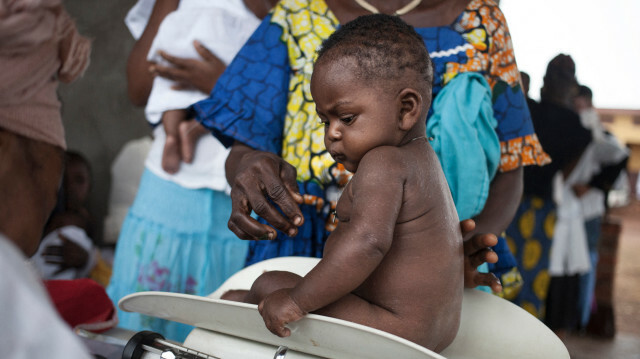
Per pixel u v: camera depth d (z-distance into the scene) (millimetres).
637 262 7621
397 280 1076
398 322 1067
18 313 549
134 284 2178
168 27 2256
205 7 2258
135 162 4082
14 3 952
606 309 4434
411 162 1080
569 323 4211
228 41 2260
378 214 1016
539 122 3279
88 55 1188
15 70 1000
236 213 1300
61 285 1369
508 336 1203
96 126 4445
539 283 3334
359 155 1118
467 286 1293
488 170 1562
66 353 560
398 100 1091
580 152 3305
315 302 980
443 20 1619
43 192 1132
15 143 1056
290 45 1689
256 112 1667
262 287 1162
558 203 3502
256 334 1038
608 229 4461
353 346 928
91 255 3049
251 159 1358
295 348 1015
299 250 1642
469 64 1578
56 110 1159
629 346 4254
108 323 1307
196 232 2186
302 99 1646
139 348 1023
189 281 2199
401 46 1096
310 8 1694
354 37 1105
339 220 1150
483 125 1521
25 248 1110
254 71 1700
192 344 1092
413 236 1074
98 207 4270
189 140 2162
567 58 3350
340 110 1099
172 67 2240
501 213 1656
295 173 1355
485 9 1650
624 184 4555
